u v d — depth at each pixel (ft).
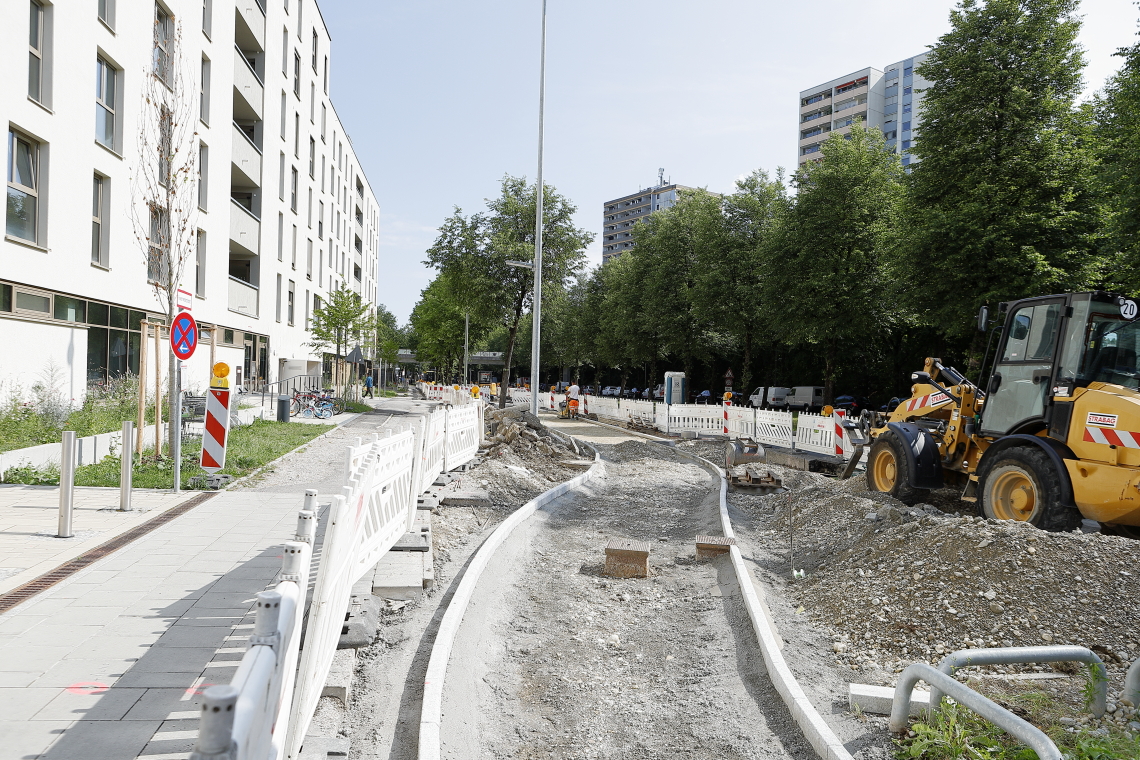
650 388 169.68
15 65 40.96
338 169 150.71
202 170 71.31
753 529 32.35
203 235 71.41
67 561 19.92
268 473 38.22
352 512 13.74
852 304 97.55
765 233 118.83
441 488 34.86
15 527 23.41
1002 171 74.79
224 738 4.90
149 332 57.77
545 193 107.65
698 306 127.03
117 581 18.31
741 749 13.11
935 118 79.71
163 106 45.24
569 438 68.95
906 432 32.19
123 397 47.98
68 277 46.42
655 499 40.75
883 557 21.99
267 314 96.22
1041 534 19.53
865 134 109.60
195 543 22.40
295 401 81.20
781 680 15.08
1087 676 15.56
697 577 24.50
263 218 93.15
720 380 177.88
